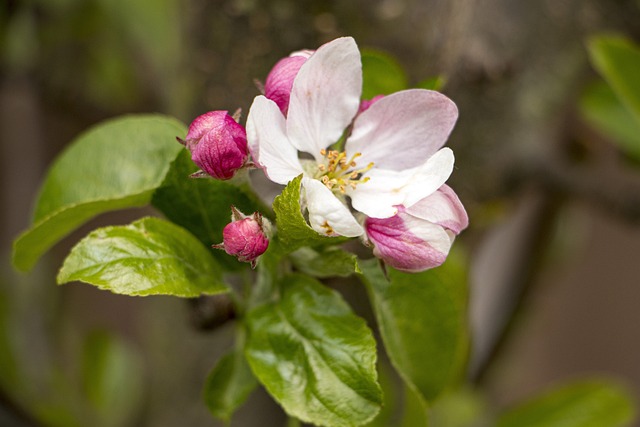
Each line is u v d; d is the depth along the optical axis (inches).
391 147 16.3
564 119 22.8
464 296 18.5
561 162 21.7
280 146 16.0
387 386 19.8
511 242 23.8
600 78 22.2
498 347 24.1
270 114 15.8
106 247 16.0
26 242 16.5
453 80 20.2
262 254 15.9
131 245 16.1
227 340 20.3
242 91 18.9
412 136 16.2
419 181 15.8
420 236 15.7
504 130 21.3
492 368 24.2
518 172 21.8
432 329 17.0
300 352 16.3
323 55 15.9
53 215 16.3
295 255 16.3
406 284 16.9
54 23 24.6
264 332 16.5
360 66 16.0
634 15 22.7
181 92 19.4
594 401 21.5
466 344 19.0
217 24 18.8
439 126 16.2
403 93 16.1
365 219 16.0
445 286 16.9
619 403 21.5
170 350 20.7
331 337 16.3
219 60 18.9
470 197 21.0
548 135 22.4
